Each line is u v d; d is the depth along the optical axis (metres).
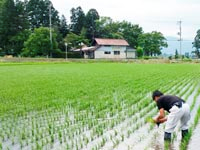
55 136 8.19
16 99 14.96
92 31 100.69
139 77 26.70
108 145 7.36
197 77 26.48
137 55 85.38
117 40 83.88
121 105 12.78
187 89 17.92
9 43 77.56
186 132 7.70
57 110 12.06
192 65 54.03
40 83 22.36
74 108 12.41
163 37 95.50
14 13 77.25
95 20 102.00
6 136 8.36
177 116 7.34
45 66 46.66
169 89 17.98
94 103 13.32
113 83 21.73
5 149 7.27
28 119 10.55
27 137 8.18
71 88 19.08
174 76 27.64
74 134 8.38
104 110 11.71
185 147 7.07
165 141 7.46
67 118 10.47
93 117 10.53
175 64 59.38
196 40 108.75
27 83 22.44
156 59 72.44
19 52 75.44
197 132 8.30
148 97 14.88
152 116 10.58
